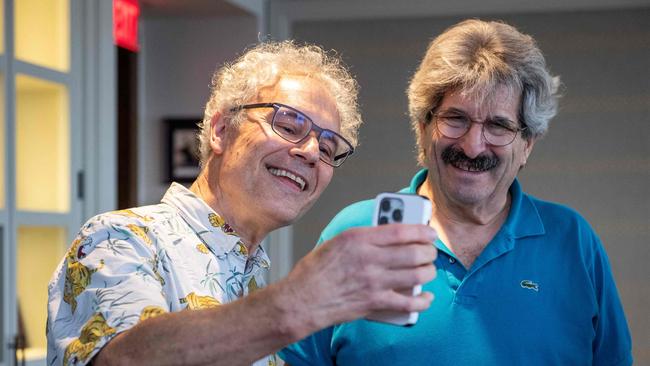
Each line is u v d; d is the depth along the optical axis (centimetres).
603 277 189
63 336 122
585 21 430
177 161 450
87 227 131
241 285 146
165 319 111
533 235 187
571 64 431
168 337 108
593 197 428
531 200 195
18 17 293
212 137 149
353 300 103
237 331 106
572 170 429
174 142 450
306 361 195
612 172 427
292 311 104
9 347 284
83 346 116
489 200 184
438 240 187
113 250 126
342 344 190
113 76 337
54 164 310
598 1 426
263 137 143
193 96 450
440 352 180
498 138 176
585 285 185
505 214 190
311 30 457
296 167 144
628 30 427
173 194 145
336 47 454
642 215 424
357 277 102
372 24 450
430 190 195
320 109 147
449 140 177
